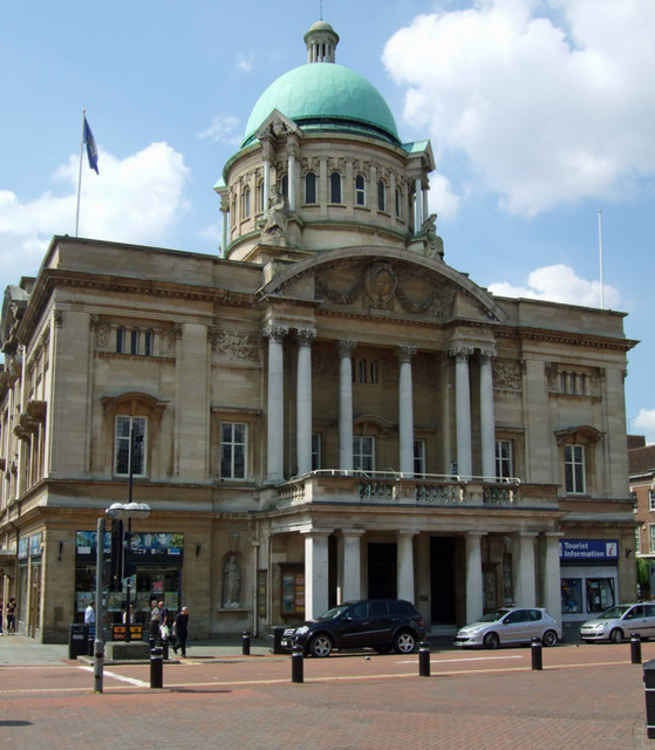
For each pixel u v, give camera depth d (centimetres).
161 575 4275
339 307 4850
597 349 5684
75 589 4097
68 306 4288
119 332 4412
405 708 2011
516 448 5347
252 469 4591
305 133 5672
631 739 1589
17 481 5588
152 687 2373
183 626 3425
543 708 1992
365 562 4528
